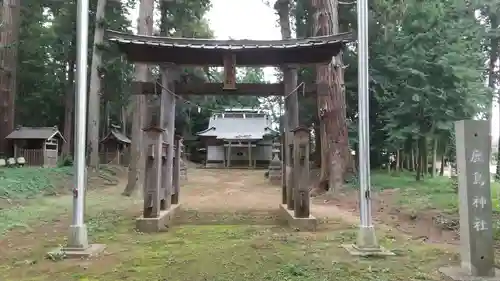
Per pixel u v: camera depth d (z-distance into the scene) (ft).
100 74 71.67
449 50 44.88
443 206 32.07
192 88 32.50
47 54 99.14
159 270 17.88
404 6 49.08
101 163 94.43
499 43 53.26
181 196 51.98
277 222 30.94
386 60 54.34
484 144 17.07
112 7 81.56
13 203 38.52
